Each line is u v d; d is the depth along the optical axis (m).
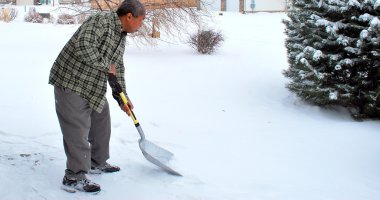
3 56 9.70
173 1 10.66
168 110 6.33
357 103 5.93
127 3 3.44
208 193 3.65
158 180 3.92
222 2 25.06
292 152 4.68
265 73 8.46
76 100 3.47
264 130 5.51
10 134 5.12
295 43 6.46
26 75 8.04
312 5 6.16
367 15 5.62
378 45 5.58
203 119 5.98
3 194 3.54
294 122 5.86
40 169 4.08
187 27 12.70
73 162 3.59
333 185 3.85
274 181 3.92
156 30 11.33
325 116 6.17
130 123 5.68
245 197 3.59
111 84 3.60
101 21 3.40
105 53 3.43
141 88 7.41
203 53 10.62
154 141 5.02
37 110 6.10
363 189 3.77
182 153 4.64
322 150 4.73
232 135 5.29
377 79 5.79
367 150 4.68
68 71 3.46
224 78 8.15
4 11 19.81
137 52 10.59
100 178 3.94
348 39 5.78
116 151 4.65
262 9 24.16
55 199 3.49
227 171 4.15
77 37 3.42
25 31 14.49
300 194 3.65
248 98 6.98
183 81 7.93
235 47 11.76
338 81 5.93
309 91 6.09
